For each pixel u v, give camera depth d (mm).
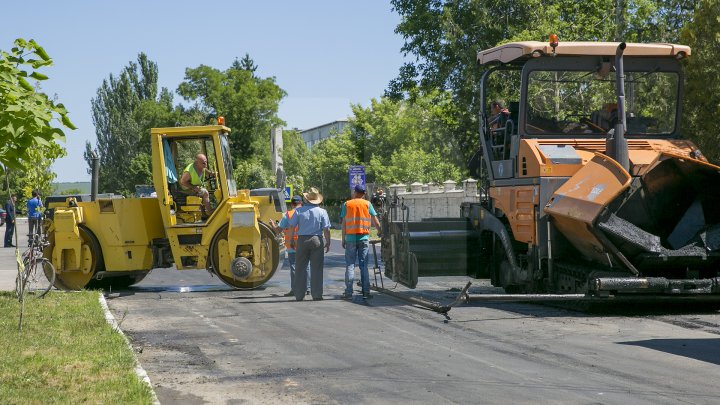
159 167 16234
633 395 7148
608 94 13969
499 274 14852
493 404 6863
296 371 8344
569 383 7637
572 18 36500
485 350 9414
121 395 6887
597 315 12445
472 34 36781
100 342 9438
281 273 18719
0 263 23312
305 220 14477
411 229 14625
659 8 33719
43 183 24266
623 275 12328
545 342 9945
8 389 7062
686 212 12742
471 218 15141
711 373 8062
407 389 7457
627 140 13773
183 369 8516
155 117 75375
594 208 11938
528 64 13844
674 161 12383
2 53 10484
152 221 16547
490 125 14914
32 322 10805
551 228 12992
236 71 66750
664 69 14164
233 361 8930
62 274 16422
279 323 11781
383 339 10273
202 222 16359
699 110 24156
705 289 12195
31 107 10039
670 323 11539
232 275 16000
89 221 16422
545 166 12977
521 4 35188
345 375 8117
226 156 16594
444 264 14789
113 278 17156
